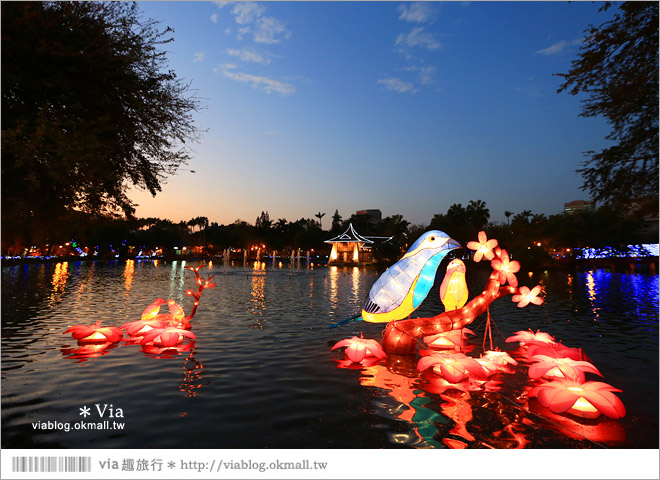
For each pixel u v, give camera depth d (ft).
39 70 17.53
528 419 14.74
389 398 16.79
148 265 180.75
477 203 219.20
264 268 166.40
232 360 22.80
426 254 25.11
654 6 23.56
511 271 25.46
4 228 19.31
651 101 24.70
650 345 27.91
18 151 15.15
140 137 21.09
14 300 49.98
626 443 12.96
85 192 19.47
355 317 29.37
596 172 26.86
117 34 18.99
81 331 27.27
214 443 12.61
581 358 20.72
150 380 18.90
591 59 26.35
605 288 76.28
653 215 25.29
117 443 12.57
